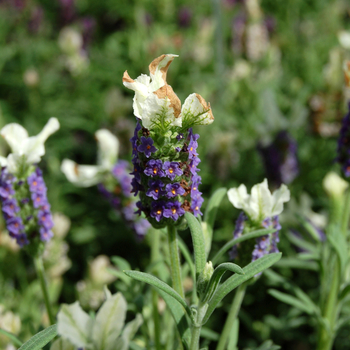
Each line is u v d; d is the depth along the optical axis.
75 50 0.84
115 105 0.69
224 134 0.63
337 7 1.00
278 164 0.59
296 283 0.56
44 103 0.84
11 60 0.95
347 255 0.37
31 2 1.09
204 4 1.09
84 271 0.62
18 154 0.32
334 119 0.64
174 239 0.29
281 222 0.52
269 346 0.34
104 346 0.25
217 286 0.28
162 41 0.74
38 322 0.44
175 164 0.28
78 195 0.73
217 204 0.32
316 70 0.85
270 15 1.03
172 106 0.27
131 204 0.43
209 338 0.40
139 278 0.27
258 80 0.78
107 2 1.08
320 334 0.38
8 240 0.46
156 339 0.35
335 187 0.43
